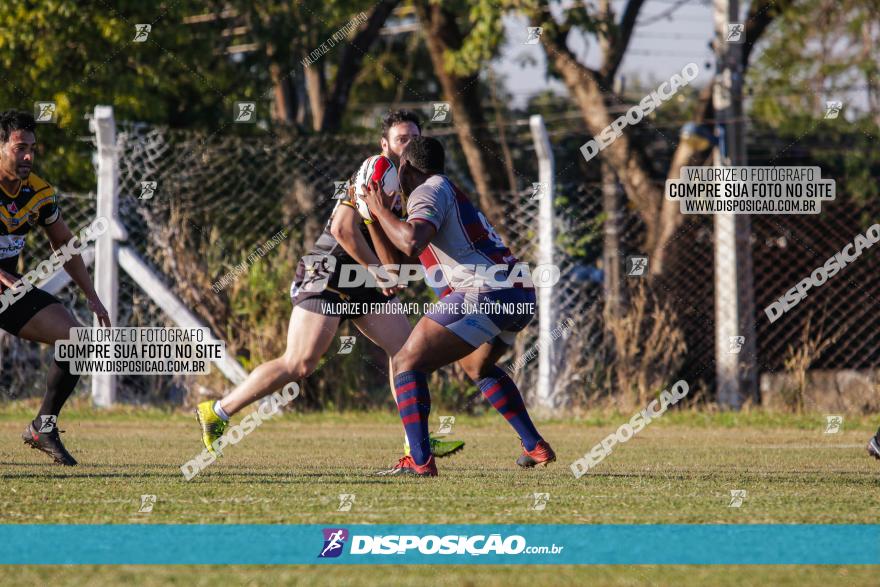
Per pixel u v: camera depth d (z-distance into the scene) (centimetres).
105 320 2019
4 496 1533
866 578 1053
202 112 5778
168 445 2431
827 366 4009
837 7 6328
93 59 5000
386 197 1805
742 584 1024
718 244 3691
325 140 3928
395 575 1054
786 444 2678
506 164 5181
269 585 996
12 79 4950
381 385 3566
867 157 5247
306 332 1822
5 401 3438
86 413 3262
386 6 5772
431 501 1512
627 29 5078
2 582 1001
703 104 4725
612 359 3519
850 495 1633
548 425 3238
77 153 4934
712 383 3984
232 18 5962
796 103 5938
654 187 4734
